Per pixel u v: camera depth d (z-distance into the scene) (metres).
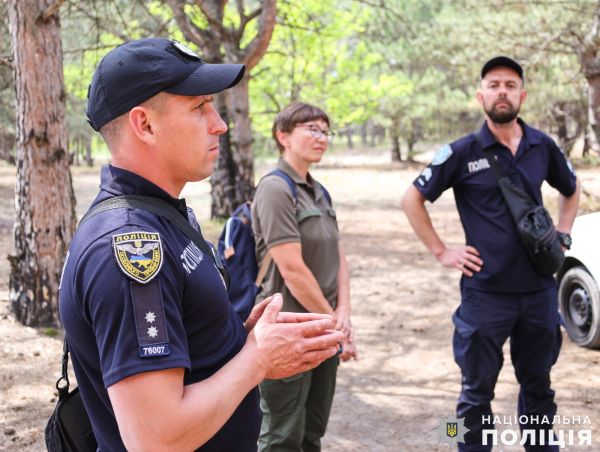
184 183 1.49
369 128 57.84
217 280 1.45
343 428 4.08
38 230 5.71
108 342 1.23
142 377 1.21
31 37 5.47
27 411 4.20
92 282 1.25
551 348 3.16
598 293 5.10
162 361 1.22
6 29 9.20
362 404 4.45
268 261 2.71
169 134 1.41
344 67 16.69
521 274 3.05
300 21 13.10
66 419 1.54
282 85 17.25
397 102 24.09
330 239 2.80
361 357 5.39
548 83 14.95
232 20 13.04
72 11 9.88
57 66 5.61
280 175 2.73
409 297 7.33
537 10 11.62
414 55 16.98
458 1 13.89
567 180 3.38
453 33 14.30
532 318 3.11
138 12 11.34
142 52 1.39
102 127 1.43
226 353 1.46
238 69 1.42
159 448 1.21
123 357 1.21
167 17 11.59
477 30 13.06
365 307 6.95
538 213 3.03
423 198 3.32
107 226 1.31
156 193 1.41
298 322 1.48
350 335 2.88
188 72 1.40
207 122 1.47
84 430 1.54
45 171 5.67
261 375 1.38
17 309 5.82
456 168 3.19
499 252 3.06
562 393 4.49
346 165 32.16
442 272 8.59
